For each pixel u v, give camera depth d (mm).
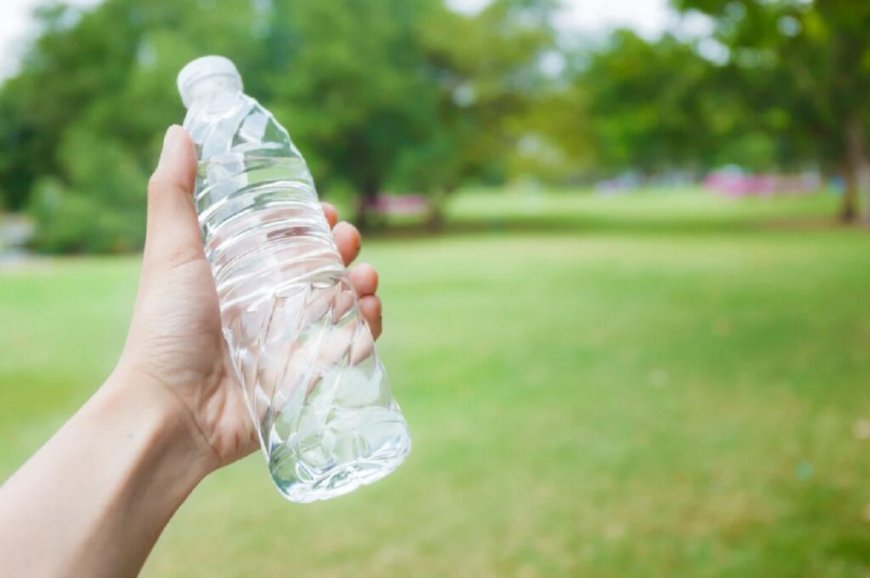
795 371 2215
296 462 548
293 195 587
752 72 7984
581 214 11352
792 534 1271
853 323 2826
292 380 552
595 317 3150
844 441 1652
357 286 642
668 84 8539
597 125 10766
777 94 8055
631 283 4086
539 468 1582
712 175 19719
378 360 578
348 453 549
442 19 9766
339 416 552
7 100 10008
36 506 490
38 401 2227
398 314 3379
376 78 9117
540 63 10336
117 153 8258
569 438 1750
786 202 12602
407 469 1603
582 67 10336
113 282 4891
